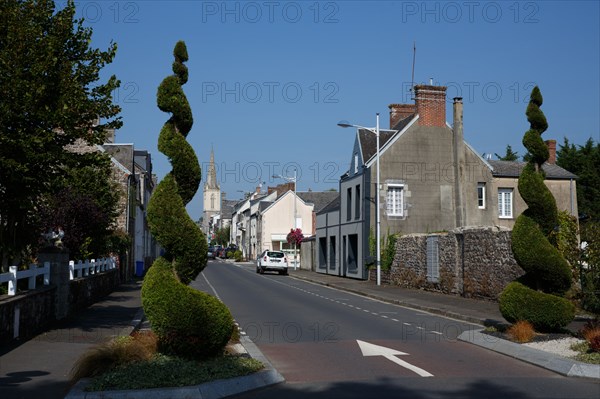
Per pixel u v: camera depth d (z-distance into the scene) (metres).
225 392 7.87
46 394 7.67
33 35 11.82
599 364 9.20
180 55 10.36
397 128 38.00
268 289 29.59
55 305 14.50
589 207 46.56
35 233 14.99
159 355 9.16
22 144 11.10
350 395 7.96
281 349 11.78
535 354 10.35
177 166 9.73
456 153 35.72
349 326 15.46
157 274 9.20
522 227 12.68
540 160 12.88
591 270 15.96
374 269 34.69
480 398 7.75
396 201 35.50
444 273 24.98
